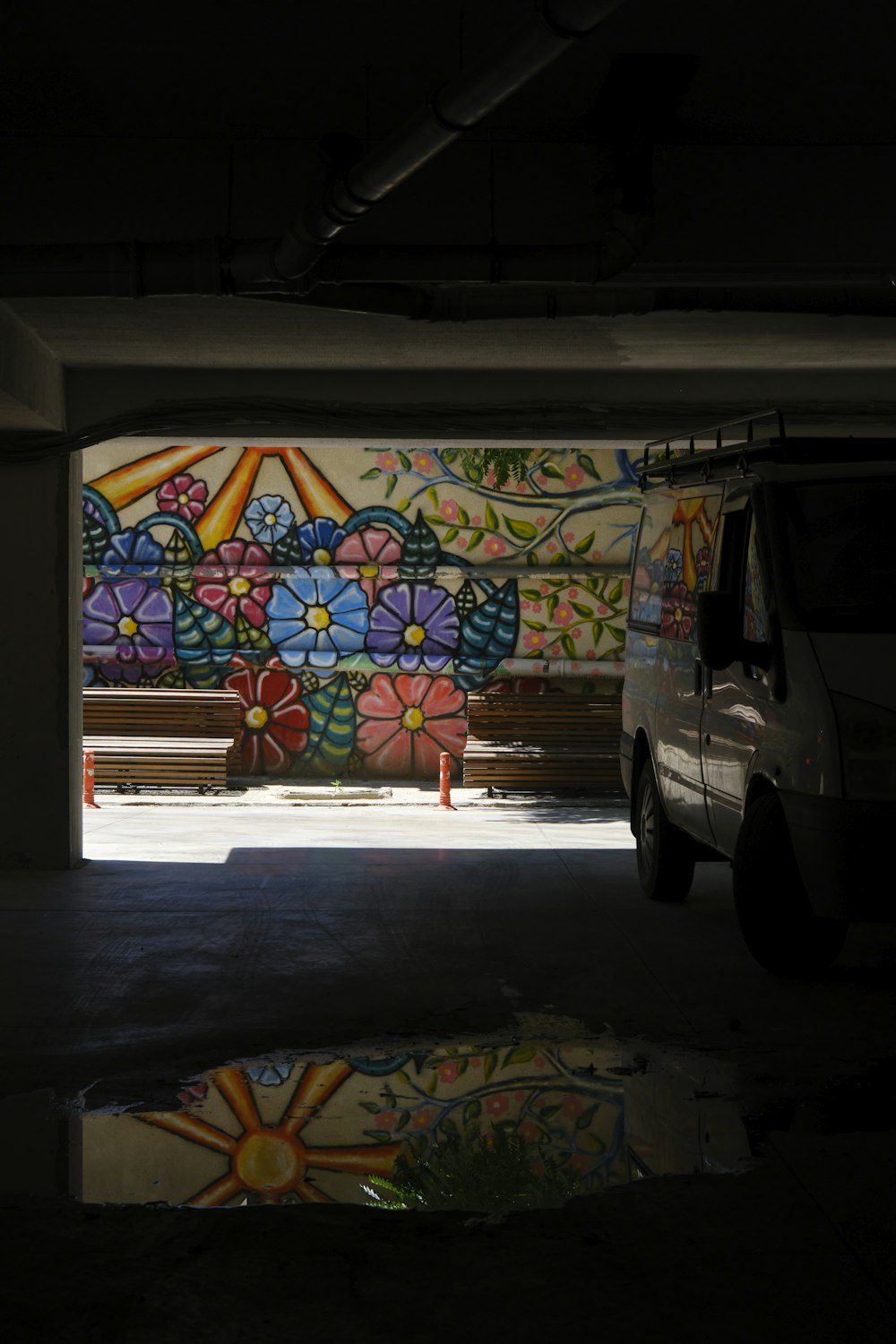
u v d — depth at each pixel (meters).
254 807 18.88
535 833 15.47
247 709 21.88
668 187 7.57
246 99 6.93
